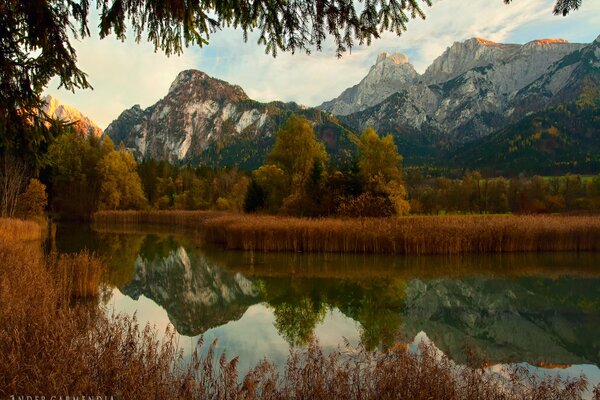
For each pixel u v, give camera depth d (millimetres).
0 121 4195
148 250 25422
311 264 19766
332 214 29109
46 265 12188
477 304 13008
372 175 32938
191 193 62594
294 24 3814
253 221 24984
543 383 5273
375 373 5191
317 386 4691
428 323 10828
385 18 3738
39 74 4117
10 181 29797
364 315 11453
